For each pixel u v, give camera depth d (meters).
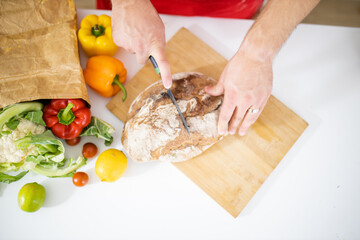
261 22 0.72
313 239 0.80
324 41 0.92
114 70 0.82
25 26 0.81
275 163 0.84
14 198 0.80
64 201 0.81
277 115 0.87
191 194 0.83
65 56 0.81
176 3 0.93
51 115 0.80
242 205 0.81
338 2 1.38
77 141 0.84
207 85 0.82
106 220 0.80
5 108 0.77
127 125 0.81
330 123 0.88
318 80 0.90
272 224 0.81
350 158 0.85
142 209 0.81
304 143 0.86
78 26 0.92
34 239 0.79
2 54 0.79
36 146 0.78
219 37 0.93
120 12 0.76
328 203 0.82
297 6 0.70
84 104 0.81
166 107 0.79
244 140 0.86
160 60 0.75
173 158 0.80
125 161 0.79
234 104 0.76
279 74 0.90
